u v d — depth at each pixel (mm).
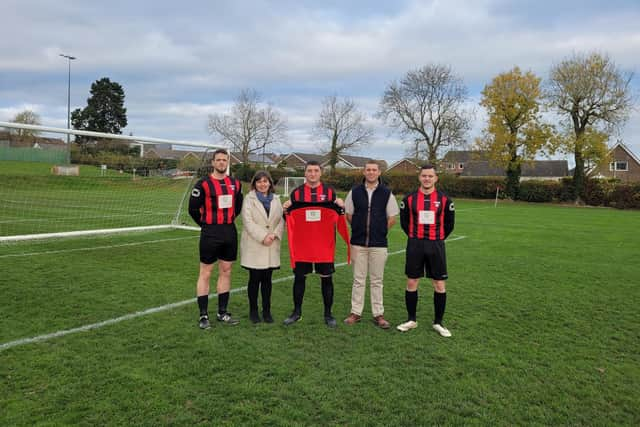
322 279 4512
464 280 6664
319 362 3539
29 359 3453
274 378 3234
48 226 11609
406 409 2855
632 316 4984
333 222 4461
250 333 4180
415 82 38219
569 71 30250
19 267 6570
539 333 4367
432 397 3018
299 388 3090
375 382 3209
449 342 4074
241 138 47719
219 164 4293
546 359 3711
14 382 3078
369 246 4414
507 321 4742
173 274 6430
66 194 12055
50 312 4605
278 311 4922
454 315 4926
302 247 4441
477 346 3980
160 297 5258
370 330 4363
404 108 39031
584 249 9977
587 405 2973
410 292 4434
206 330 4215
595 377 3387
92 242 9148
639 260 8625
